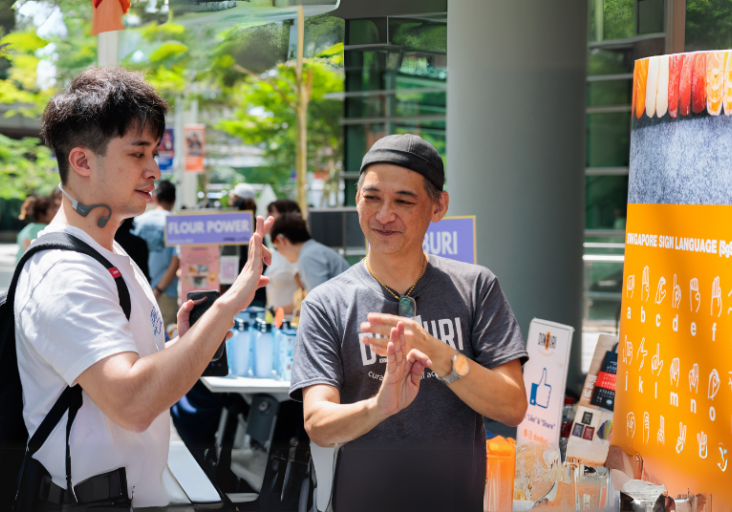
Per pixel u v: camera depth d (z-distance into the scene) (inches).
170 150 465.1
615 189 341.4
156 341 56.0
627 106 331.6
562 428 90.9
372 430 61.7
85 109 48.6
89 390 46.2
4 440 49.7
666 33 99.2
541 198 148.2
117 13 94.9
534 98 143.2
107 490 50.9
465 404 62.7
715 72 60.4
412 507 61.3
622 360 74.4
